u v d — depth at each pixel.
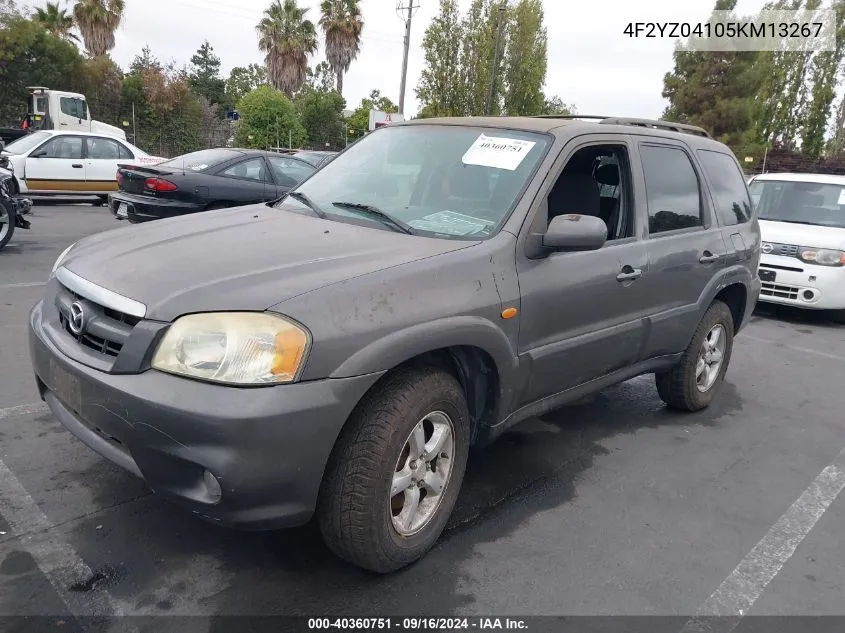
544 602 2.76
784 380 6.05
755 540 3.34
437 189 3.48
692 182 4.55
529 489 3.69
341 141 46.44
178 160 10.01
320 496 2.58
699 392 4.91
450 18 37.78
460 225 3.22
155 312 2.42
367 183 3.72
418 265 2.78
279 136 40.25
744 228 5.07
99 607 2.54
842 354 7.11
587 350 3.62
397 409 2.61
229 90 67.44
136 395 2.34
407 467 2.76
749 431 4.77
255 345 2.32
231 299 2.40
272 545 2.98
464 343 2.81
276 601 2.64
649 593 2.87
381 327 2.53
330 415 2.39
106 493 3.29
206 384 2.30
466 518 3.34
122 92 40.72
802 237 8.32
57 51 36.62
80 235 10.92
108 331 2.53
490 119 3.91
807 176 9.48
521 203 3.25
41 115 22.44
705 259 4.48
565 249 3.16
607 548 3.18
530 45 38.34
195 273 2.59
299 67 44.78
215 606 2.59
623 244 3.82
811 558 3.22
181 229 3.25
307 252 2.83
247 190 9.80
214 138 44.59
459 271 2.88
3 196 8.96
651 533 3.34
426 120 4.09
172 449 2.33
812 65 45.88
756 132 44.22
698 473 4.04
